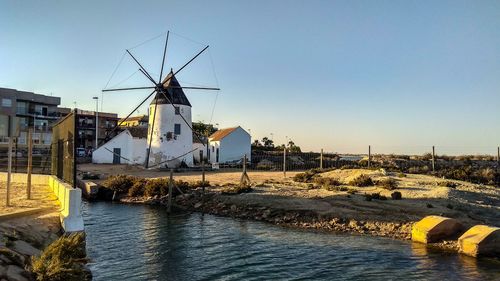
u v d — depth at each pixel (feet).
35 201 63.62
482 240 57.57
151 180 120.78
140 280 47.55
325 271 51.49
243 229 75.72
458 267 52.90
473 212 81.56
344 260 55.98
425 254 58.70
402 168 170.81
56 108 301.84
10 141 58.18
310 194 101.76
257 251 60.44
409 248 61.98
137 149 207.31
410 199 91.35
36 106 289.53
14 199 65.36
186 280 47.91
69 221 49.26
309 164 215.10
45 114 294.05
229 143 231.50
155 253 59.00
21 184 94.17
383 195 97.30
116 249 60.75
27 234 44.32
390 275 49.96
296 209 86.79
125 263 53.88
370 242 65.67
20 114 278.67
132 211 95.81
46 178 91.56
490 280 48.14
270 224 80.38
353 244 64.34
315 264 54.29
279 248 62.08
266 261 55.52
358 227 75.20
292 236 69.87
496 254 57.88
